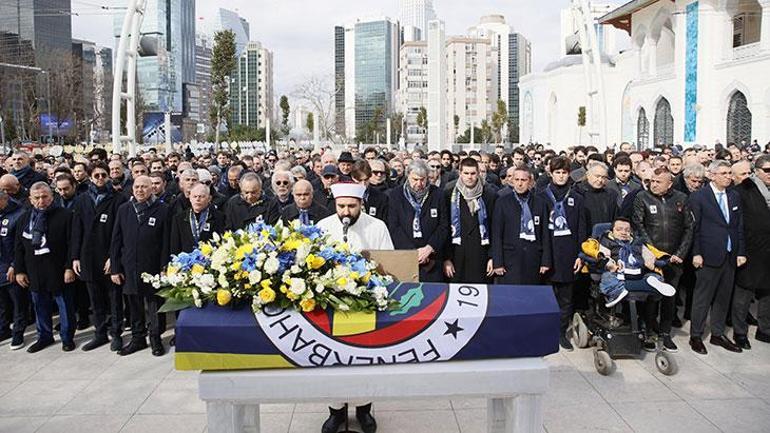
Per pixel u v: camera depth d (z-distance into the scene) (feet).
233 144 135.44
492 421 11.25
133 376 18.80
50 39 173.78
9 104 156.66
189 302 9.68
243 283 9.43
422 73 299.79
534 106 151.53
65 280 21.34
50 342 22.08
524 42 369.71
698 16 97.76
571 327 22.24
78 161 28.09
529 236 20.76
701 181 22.54
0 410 16.31
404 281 11.07
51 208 21.53
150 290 20.62
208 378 9.05
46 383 18.30
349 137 247.91
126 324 24.67
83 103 176.14
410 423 15.07
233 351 9.07
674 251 20.13
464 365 9.32
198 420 15.55
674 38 111.34
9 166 33.14
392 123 234.79
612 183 25.77
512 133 275.80
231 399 9.09
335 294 9.43
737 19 109.91
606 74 132.46
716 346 20.85
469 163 20.81
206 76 248.32
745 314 20.66
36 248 21.03
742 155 39.70
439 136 111.14
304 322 9.16
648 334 19.98
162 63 165.58
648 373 18.42
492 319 9.34
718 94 96.17
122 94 50.08
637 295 18.97
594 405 16.16
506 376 9.27
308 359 9.13
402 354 9.23
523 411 9.50
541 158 45.78
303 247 9.55
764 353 20.13
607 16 131.34
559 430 14.73
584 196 22.38
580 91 138.51
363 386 9.13
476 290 10.03
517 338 9.39
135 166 26.43
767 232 20.10
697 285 20.42
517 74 365.61
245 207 21.38
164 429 15.05
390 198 20.62
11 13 157.79
